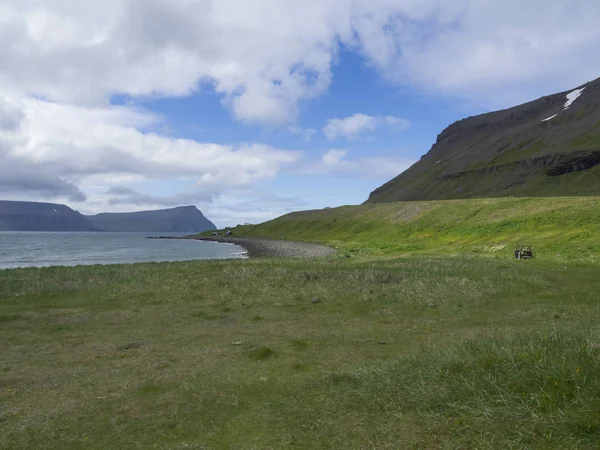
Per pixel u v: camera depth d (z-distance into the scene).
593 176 138.25
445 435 5.10
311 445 5.28
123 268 27.52
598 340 7.56
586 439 4.56
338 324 13.37
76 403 7.21
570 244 34.50
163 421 6.31
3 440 5.91
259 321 14.05
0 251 88.00
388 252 49.72
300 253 72.31
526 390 5.84
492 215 65.31
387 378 7.07
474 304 15.48
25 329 13.12
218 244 131.38
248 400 6.97
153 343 11.31
